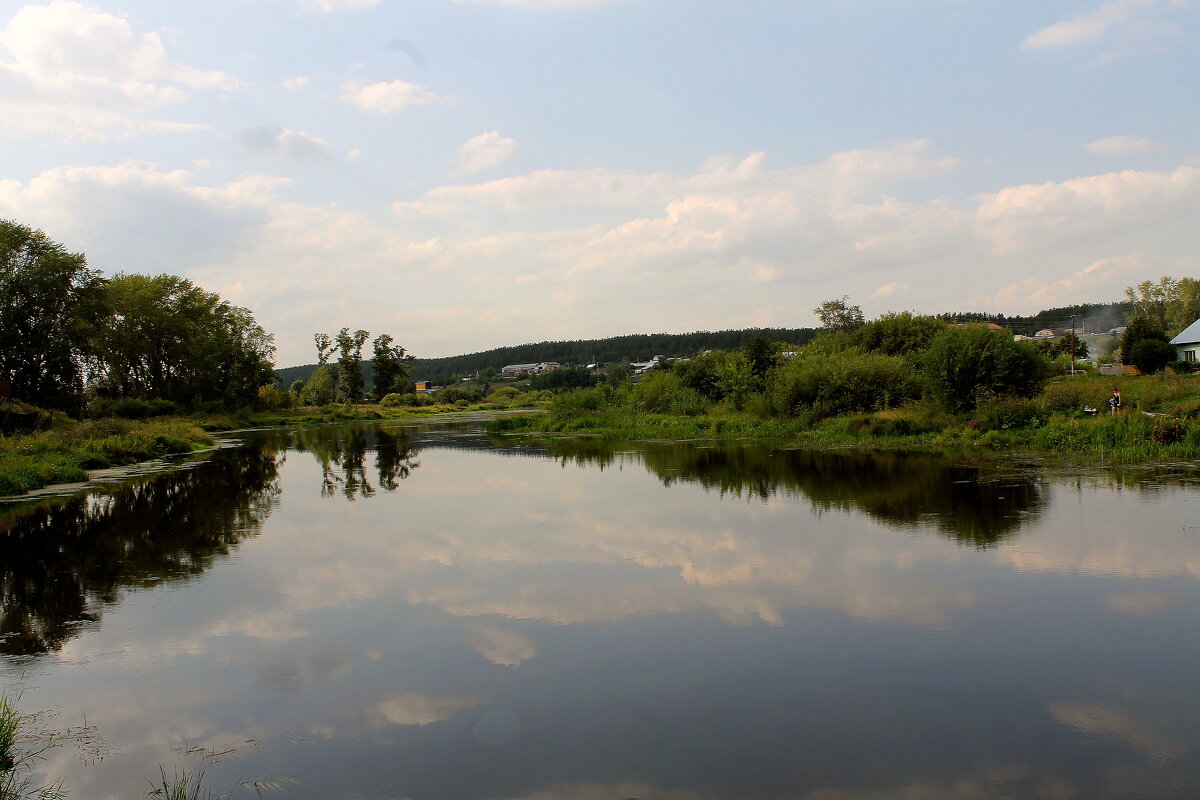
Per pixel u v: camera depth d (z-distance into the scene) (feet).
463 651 22.26
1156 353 150.10
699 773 15.37
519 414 230.89
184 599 28.19
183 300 209.87
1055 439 65.16
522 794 14.76
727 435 95.35
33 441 80.84
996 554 30.73
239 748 16.94
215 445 118.83
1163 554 30.04
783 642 22.18
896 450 69.87
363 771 15.83
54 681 20.83
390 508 47.96
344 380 308.40
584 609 25.72
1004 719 17.33
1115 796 14.23
